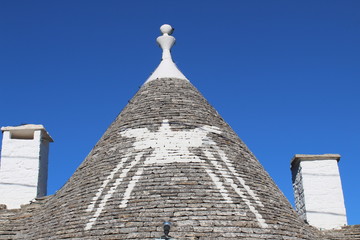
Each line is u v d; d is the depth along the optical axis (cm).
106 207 1153
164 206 1120
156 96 1510
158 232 1053
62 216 1204
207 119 1434
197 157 1273
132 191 1176
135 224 1080
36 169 1859
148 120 1402
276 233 1120
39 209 1427
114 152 1336
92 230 1101
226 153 1330
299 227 1213
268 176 1386
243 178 1262
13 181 1831
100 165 1315
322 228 1723
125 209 1130
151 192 1162
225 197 1163
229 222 1094
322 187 1800
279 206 1242
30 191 1825
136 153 1294
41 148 1912
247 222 1109
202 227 1069
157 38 1766
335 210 1767
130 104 1546
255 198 1207
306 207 1773
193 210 1109
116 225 1091
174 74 1631
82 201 1210
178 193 1155
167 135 1337
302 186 1814
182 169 1226
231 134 1442
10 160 1858
